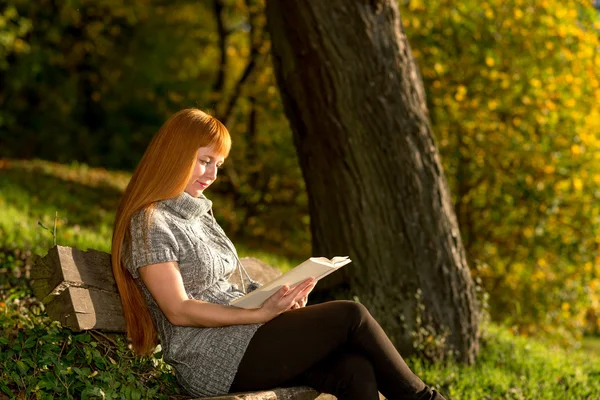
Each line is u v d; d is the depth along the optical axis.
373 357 3.75
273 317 3.71
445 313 6.55
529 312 12.06
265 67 16.53
